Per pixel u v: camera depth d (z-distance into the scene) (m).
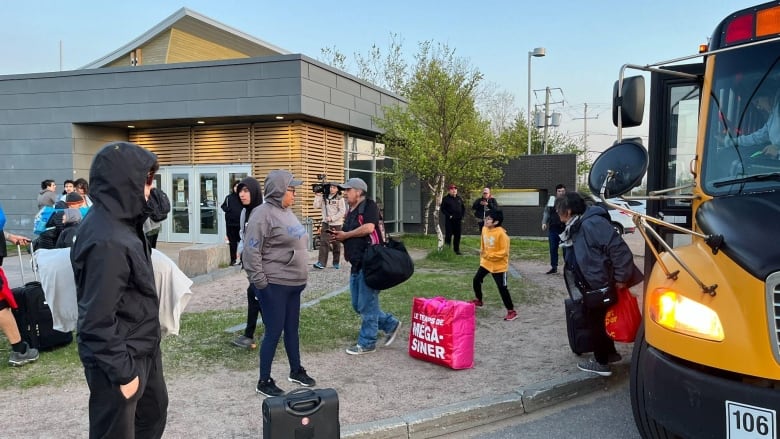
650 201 5.24
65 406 4.59
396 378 5.25
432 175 15.65
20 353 5.50
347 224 6.02
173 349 6.09
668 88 5.15
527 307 8.34
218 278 10.90
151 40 21.30
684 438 3.13
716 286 3.06
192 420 4.32
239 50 23.70
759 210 3.28
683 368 3.08
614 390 5.22
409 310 7.90
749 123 3.80
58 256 4.03
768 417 2.76
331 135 17.69
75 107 16.58
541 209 21.20
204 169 17.28
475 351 6.13
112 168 2.66
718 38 4.06
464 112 15.67
